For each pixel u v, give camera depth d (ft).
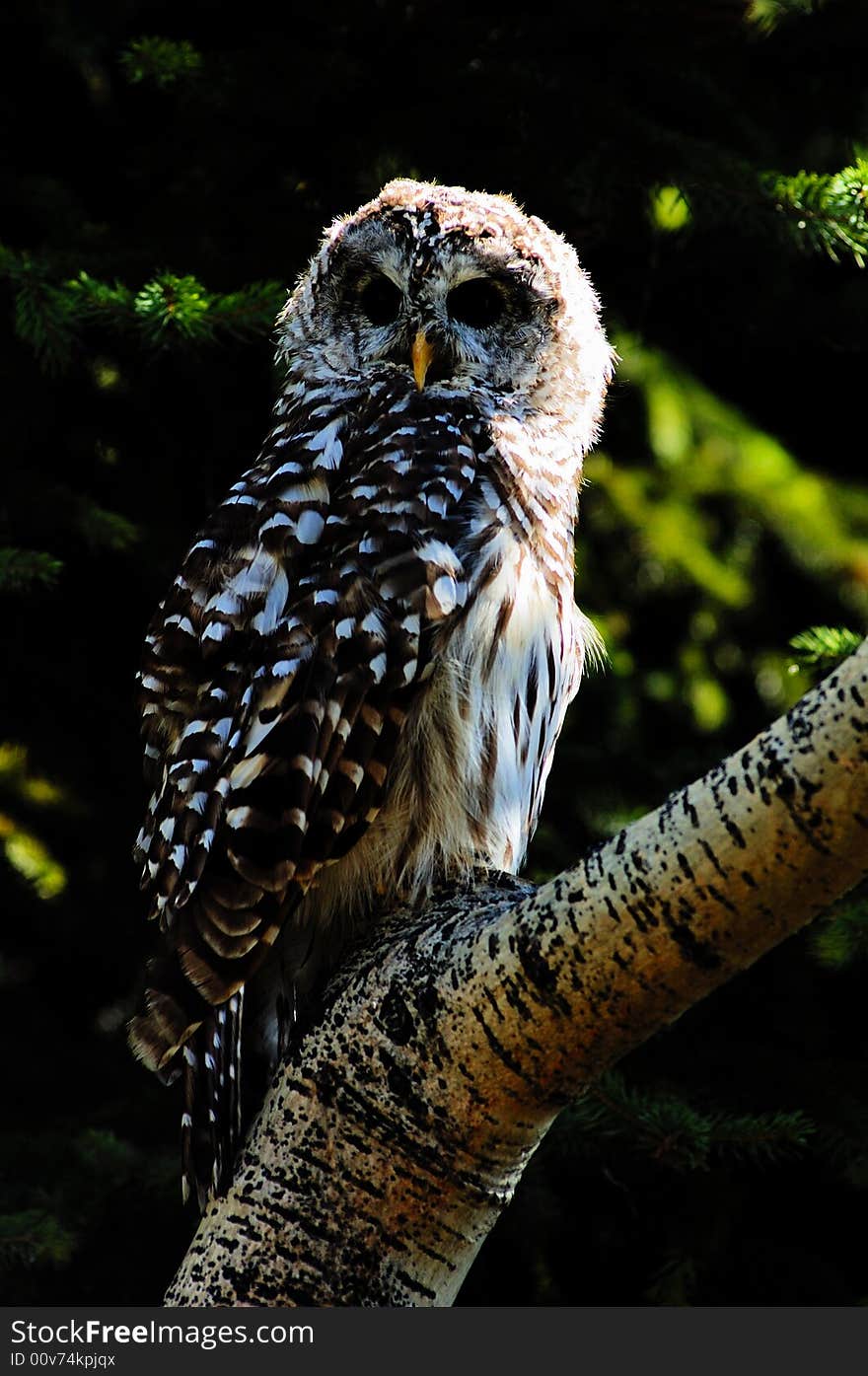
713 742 45.47
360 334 30.35
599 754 39.09
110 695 41.63
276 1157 20.49
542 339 30.32
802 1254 36.99
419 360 29.09
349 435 28.25
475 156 35.45
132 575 40.14
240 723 24.12
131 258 35.14
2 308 35.53
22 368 37.17
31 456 39.45
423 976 19.85
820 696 16.98
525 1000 18.94
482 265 29.73
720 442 45.14
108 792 42.19
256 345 37.50
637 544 44.39
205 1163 23.03
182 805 23.95
